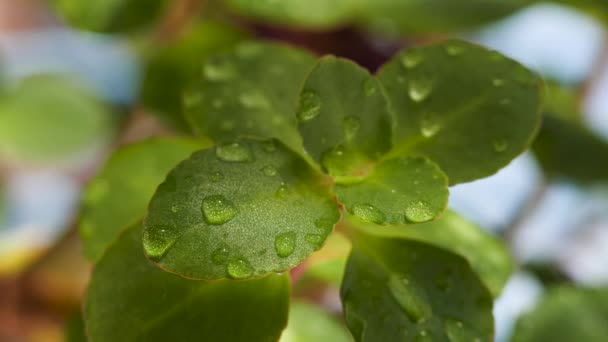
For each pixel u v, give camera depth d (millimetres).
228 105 232
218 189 205
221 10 335
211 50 288
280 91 233
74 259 308
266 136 230
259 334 210
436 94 223
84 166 426
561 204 354
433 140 222
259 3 282
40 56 403
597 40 374
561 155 310
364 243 217
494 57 222
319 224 206
